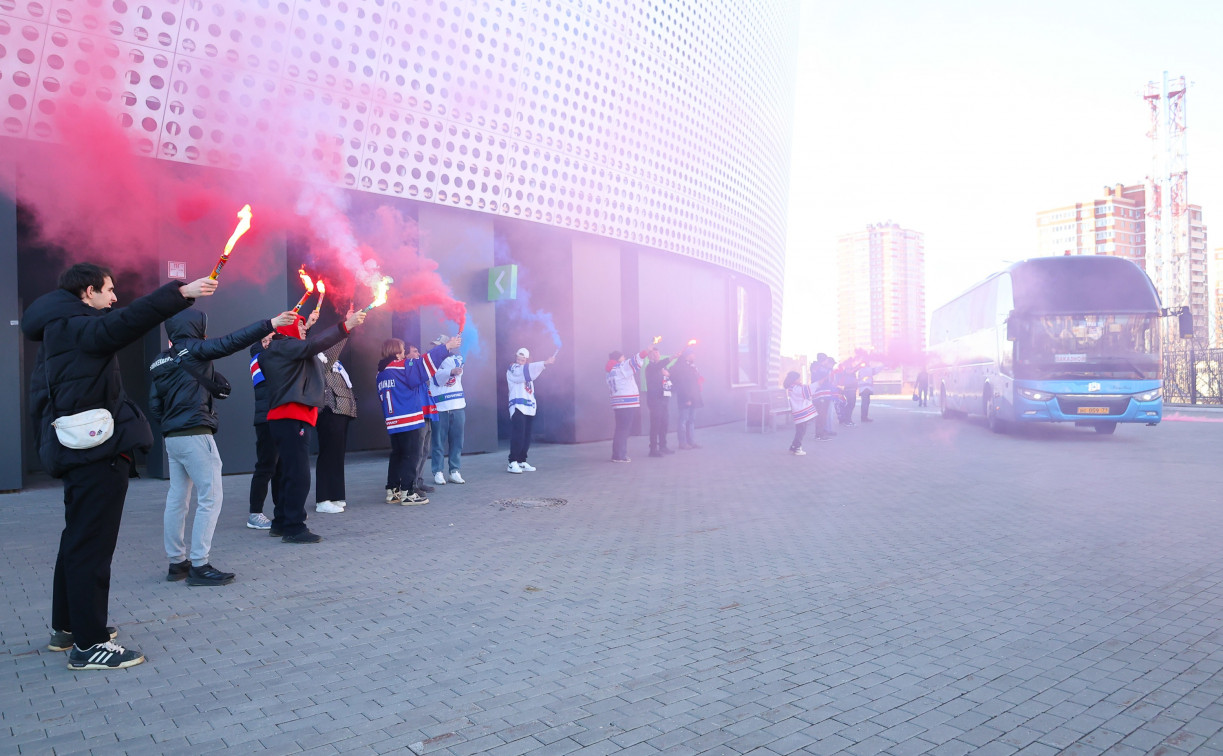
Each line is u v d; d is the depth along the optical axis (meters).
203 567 4.94
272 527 6.48
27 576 5.20
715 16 17.86
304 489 6.20
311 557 5.70
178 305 3.34
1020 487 8.89
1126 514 7.14
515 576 5.13
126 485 3.63
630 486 9.27
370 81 10.62
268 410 6.51
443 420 9.54
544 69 12.92
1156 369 14.38
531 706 3.07
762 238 22.02
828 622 4.13
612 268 15.24
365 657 3.65
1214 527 6.50
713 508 7.72
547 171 13.20
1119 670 3.42
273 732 2.86
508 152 12.51
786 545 6.03
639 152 15.23
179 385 4.87
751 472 10.56
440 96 11.45
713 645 3.78
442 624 4.14
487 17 11.92
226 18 9.27
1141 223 111.56
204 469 4.92
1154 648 3.69
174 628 4.09
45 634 4.02
